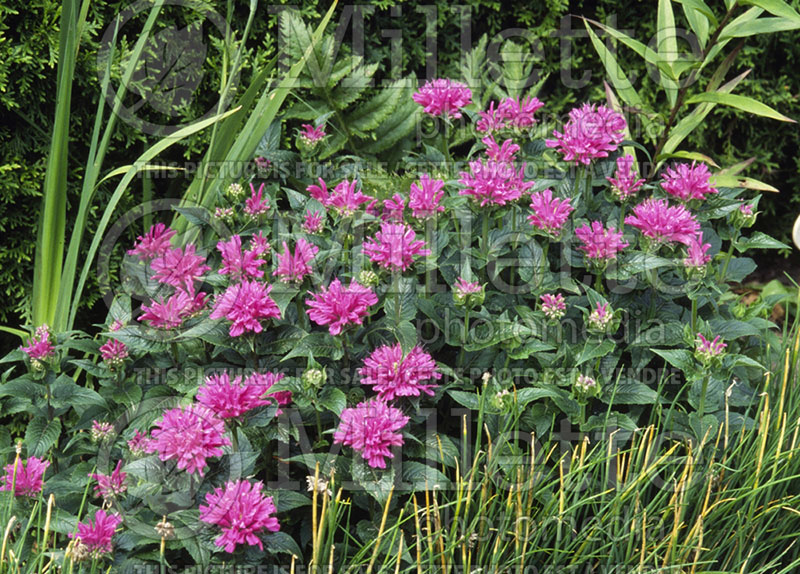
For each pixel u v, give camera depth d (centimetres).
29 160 266
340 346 183
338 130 307
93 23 256
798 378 229
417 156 270
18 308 268
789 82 362
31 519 174
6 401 198
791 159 385
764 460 197
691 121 286
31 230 266
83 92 263
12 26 250
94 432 195
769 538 200
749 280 372
